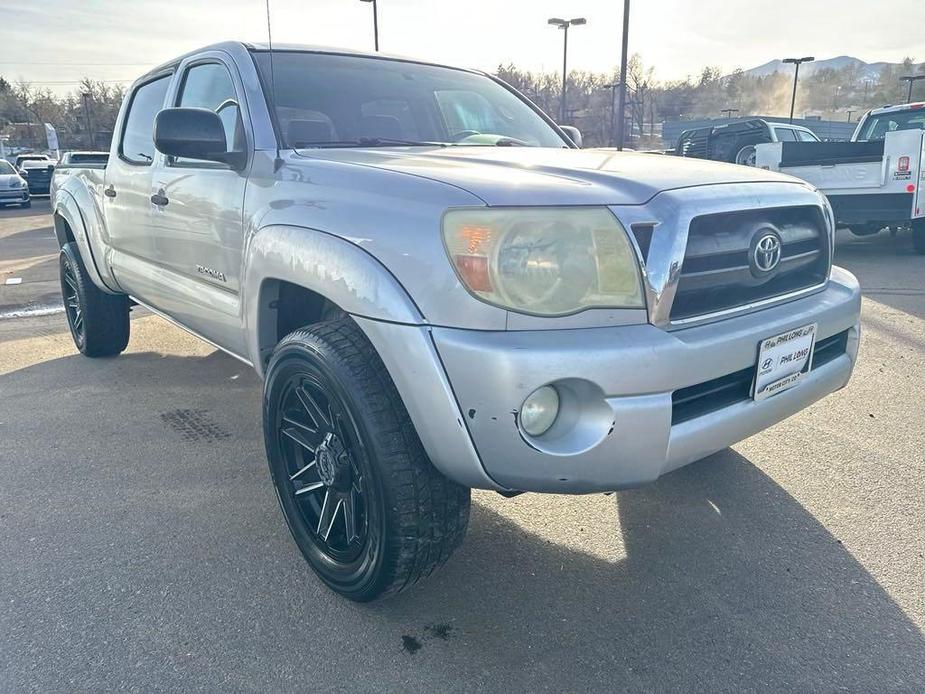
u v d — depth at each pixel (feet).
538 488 6.24
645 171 7.26
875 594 7.75
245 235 8.66
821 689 6.44
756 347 7.03
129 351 17.58
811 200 8.07
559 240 6.10
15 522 9.36
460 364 6.05
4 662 6.79
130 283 13.37
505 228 6.02
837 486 10.12
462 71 12.57
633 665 6.77
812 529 9.05
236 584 8.02
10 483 10.46
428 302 6.23
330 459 7.39
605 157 8.36
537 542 8.86
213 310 9.92
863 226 33.68
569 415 6.18
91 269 14.96
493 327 6.05
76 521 9.38
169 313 12.23
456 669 6.73
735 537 8.91
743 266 7.16
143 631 7.23
